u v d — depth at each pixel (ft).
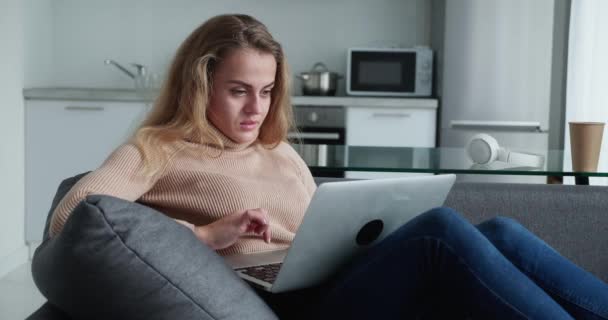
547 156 8.14
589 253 7.02
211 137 5.88
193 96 5.83
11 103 13.51
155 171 5.48
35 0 15.16
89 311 4.17
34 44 15.14
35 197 14.38
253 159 6.20
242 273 5.24
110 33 16.89
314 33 17.16
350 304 4.96
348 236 5.16
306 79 15.85
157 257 4.05
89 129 14.40
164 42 16.97
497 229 5.38
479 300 4.63
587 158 7.28
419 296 4.84
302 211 6.23
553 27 15.66
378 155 8.07
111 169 5.28
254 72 5.84
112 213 3.96
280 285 4.98
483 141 7.51
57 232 4.84
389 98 15.20
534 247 5.29
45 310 4.45
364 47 17.17
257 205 5.93
